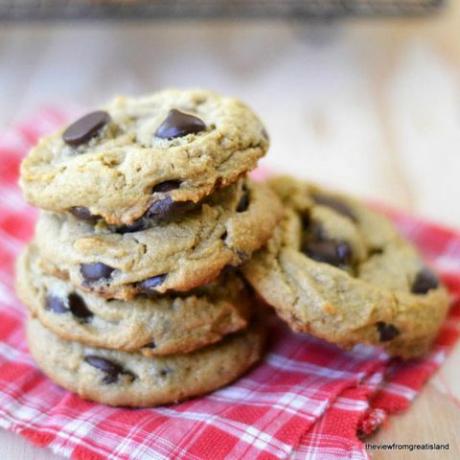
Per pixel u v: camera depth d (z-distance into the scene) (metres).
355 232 0.35
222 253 0.31
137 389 0.32
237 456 0.30
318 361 0.34
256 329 0.34
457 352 0.35
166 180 0.30
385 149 0.51
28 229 0.41
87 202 0.30
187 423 0.31
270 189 0.35
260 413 0.31
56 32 0.68
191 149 0.30
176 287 0.31
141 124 0.32
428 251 0.40
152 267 0.31
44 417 0.32
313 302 0.32
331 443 0.30
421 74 0.62
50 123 0.47
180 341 0.32
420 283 0.35
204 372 0.33
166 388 0.32
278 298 0.32
